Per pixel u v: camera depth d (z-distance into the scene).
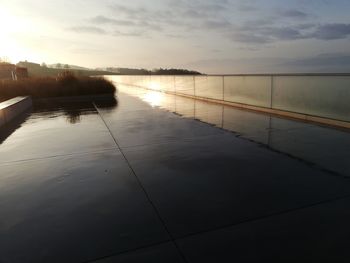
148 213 3.34
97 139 7.04
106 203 3.63
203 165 4.93
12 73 37.44
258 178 4.29
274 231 2.91
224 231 2.94
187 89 16.83
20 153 6.03
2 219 3.34
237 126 8.09
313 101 8.41
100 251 2.68
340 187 3.92
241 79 11.58
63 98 17.80
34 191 4.07
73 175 4.65
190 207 3.46
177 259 2.53
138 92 22.41
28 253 2.70
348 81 7.24
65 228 3.09
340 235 2.82
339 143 6.07
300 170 4.58
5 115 9.67
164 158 5.38
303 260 2.48
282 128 7.66
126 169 4.85
